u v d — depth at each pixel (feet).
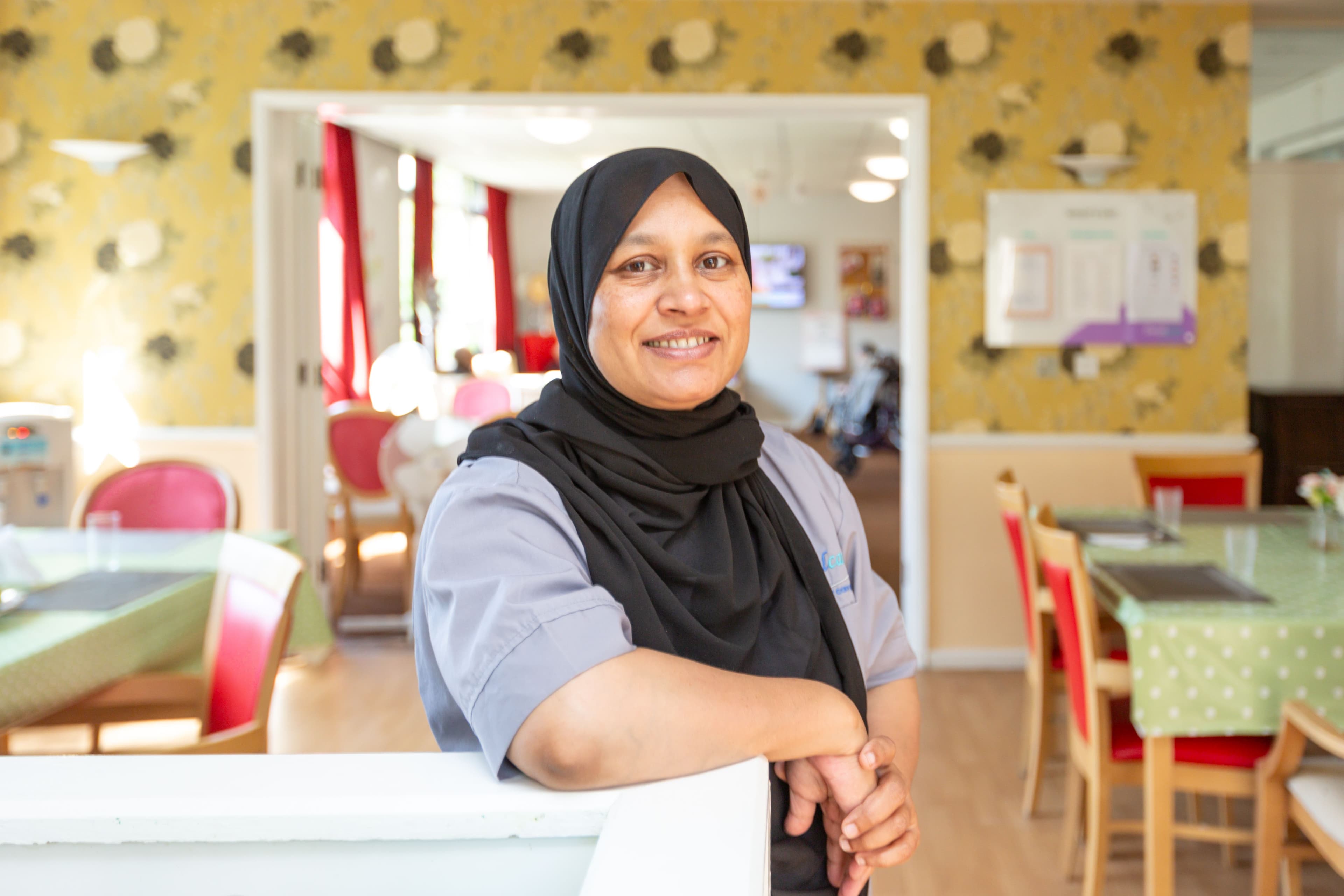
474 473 2.97
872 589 3.76
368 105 14.88
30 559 8.94
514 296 38.68
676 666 2.50
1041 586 9.94
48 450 14.23
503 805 2.23
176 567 8.68
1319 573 8.75
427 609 2.84
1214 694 7.25
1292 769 7.03
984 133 14.84
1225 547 9.88
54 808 2.18
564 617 2.50
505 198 37.55
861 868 2.96
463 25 14.83
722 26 14.79
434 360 30.73
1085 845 9.31
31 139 15.02
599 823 2.23
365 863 2.23
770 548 3.26
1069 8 14.74
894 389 38.60
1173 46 14.76
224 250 14.99
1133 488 15.11
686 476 3.12
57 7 14.92
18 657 6.12
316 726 12.26
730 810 2.20
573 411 3.08
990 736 12.26
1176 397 15.06
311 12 14.84
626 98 14.76
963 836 9.60
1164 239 14.89
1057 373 15.06
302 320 15.92
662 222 3.03
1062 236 14.90
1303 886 8.44
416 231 30.07
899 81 14.83
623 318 2.99
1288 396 16.34
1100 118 14.82
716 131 26.35
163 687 7.80
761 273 42.16
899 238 41.73
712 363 3.07
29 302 15.14
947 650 15.24
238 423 15.12
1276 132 16.84
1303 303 17.10
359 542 18.30
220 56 14.87
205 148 14.93
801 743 2.64
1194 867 8.90
